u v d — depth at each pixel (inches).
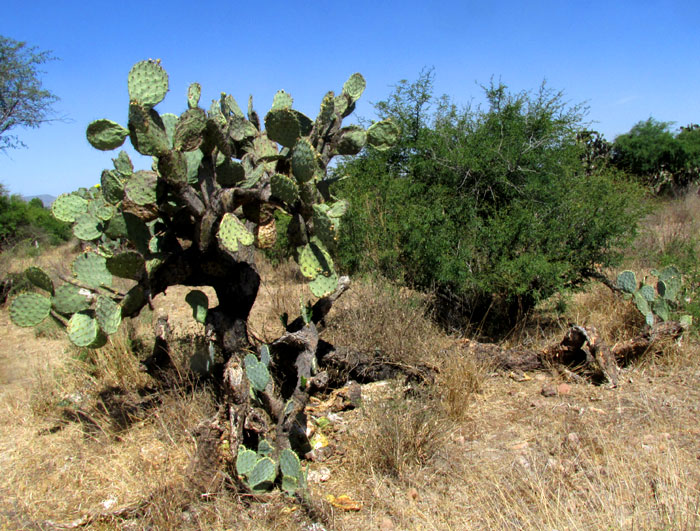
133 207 124.6
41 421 155.0
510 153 201.2
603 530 96.1
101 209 137.1
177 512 107.8
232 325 143.3
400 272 212.4
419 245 200.2
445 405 146.6
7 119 380.8
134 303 132.0
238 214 140.2
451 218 203.5
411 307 191.5
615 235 194.9
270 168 143.9
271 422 129.6
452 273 192.1
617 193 199.8
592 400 153.0
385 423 127.5
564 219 198.4
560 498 106.7
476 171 204.2
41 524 106.1
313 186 122.0
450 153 209.0
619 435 132.6
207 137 121.3
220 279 141.8
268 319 232.8
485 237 197.2
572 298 233.0
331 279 131.3
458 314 210.1
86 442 141.9
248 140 148.0
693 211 422.0
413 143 231.3
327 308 157.2
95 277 143.5
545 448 128.7
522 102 216.2
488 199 212.7
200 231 124.3
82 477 125.5
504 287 192.2
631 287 186.7
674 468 110.7
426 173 220.4
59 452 137.9
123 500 115.9
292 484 110.9
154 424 146.9
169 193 128.2
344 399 153.6
